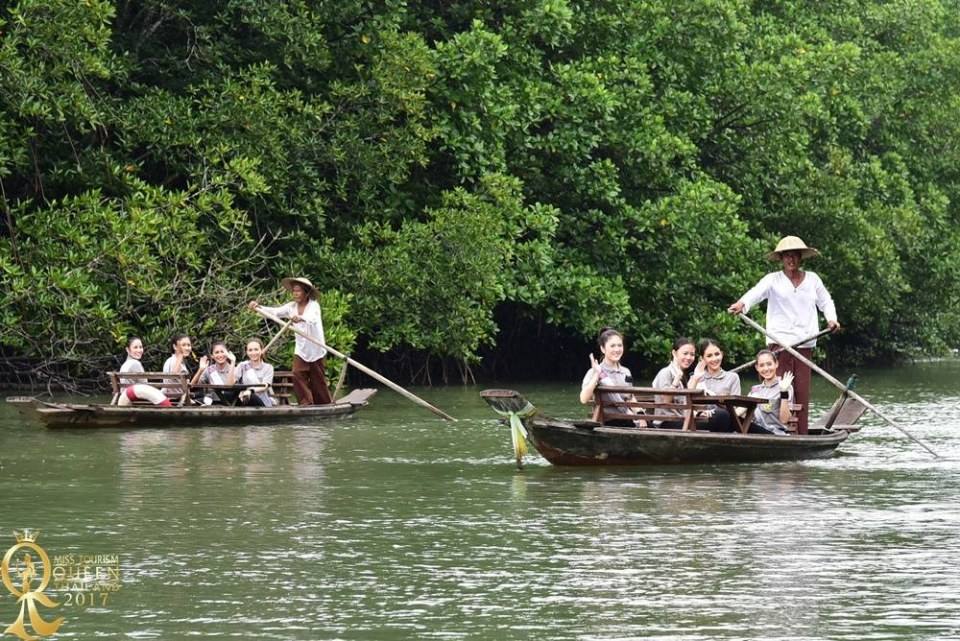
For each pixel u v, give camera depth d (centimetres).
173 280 3803
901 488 2112
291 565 1556
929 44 6425
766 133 5275
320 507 1930
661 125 4681
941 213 6162
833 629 1298
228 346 3791
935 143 6438
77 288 3566
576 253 4638
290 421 3083
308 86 4219
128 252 3619
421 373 4603
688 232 4659
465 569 1536
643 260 4831
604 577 1499
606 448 2314
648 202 4662
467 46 4247
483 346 4978
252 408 3030
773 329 2641
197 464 2369
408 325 4181
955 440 2836
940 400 4028
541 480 2184
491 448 2623
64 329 3666
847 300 5678
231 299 3797
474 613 1354
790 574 1513
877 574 1512
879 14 6384
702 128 5012
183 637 1274
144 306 3809
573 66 4628
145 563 1566
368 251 4166
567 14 4475
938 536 1719
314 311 3284
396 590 1443
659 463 2341
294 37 4028
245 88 3997
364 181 4159
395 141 4175
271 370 3269
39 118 3738
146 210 3709
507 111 4300
